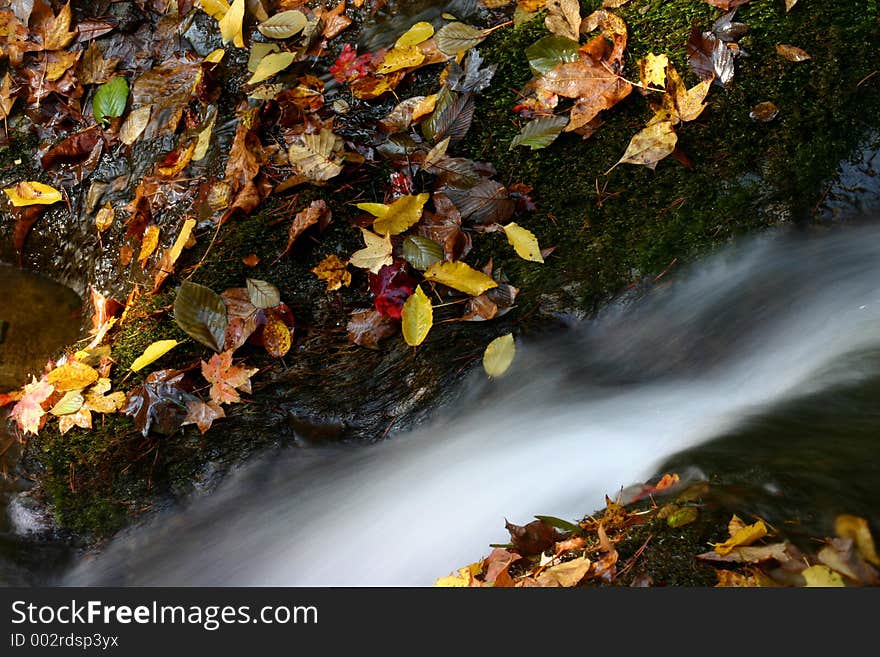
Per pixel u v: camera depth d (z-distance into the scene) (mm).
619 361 2562
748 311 2555
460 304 2566
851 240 2574
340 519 2506
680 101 2545
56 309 3010
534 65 2633
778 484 1826
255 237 2664
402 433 2580
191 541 2553
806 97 2566
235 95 2938
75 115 3131
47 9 3160
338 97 2799
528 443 2490
